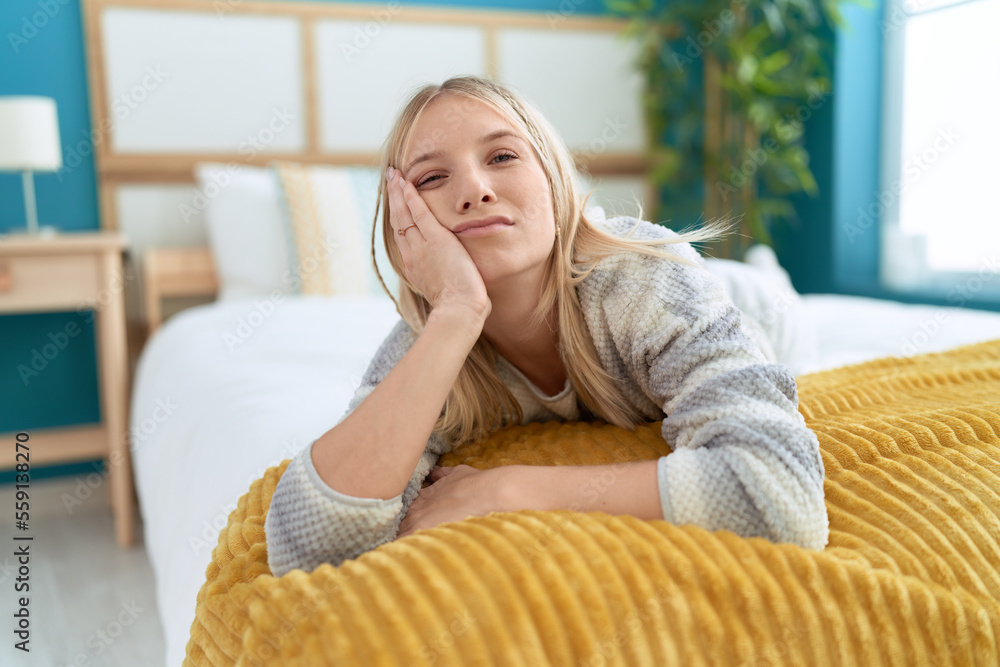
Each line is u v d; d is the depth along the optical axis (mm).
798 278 3395
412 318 871
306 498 650
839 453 797
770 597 574
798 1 3000
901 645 586
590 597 551
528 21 3131
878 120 3164
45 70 2605
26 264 2119
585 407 972
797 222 3369
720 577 577
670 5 3217
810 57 3080
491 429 973
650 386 808
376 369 874
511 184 757
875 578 601
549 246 777
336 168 2795
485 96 787
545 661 523
